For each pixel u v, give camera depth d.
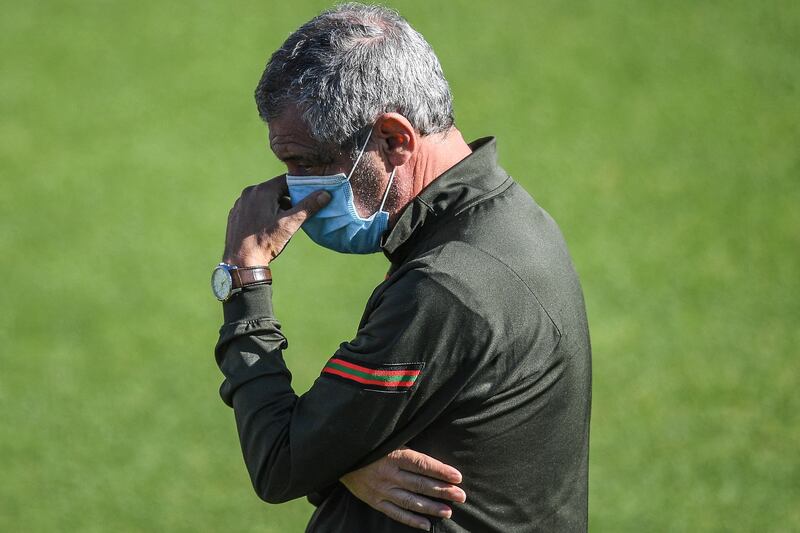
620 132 30.98
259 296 7.72
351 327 22.83
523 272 7.33
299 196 7.91
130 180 30.41
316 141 7.48
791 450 17.94
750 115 31.34
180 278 25.38
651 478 17.47
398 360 6.97
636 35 36.38
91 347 22.44
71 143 32.78
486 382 7.11
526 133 31.36
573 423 7.77
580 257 24.97
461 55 36.00
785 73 33.47
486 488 7.38
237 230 7.91
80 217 28.48
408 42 7.47
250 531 16.77
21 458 18.75
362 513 7.65
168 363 21.78
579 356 7.73
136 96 35.50
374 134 7.45
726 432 18.53
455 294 7.02
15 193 29.89
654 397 19.67
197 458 18.67
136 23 40.31
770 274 23.75
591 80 34.00
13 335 22.95
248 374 7.48
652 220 26.47
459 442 7.23
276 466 7.26
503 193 7.75
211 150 32.03
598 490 17.23
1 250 26.84
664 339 21.53
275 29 39.34
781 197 27.09
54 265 26.08
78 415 20.02
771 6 37.50
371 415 7.04
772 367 20.34
